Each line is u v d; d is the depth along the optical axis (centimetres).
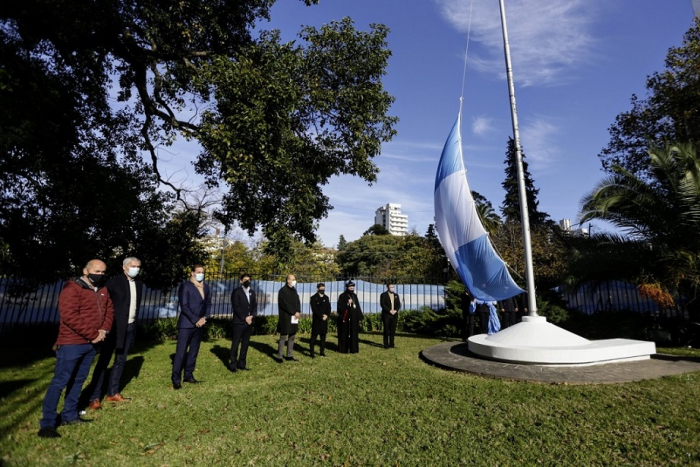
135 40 1008
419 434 455
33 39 782
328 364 877
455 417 510
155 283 1330
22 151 740
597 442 427
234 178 854
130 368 826
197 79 916
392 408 550
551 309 1380
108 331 519
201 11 989
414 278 2208
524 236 948
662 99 1762
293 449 421
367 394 622
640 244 1201
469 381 699
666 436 435
